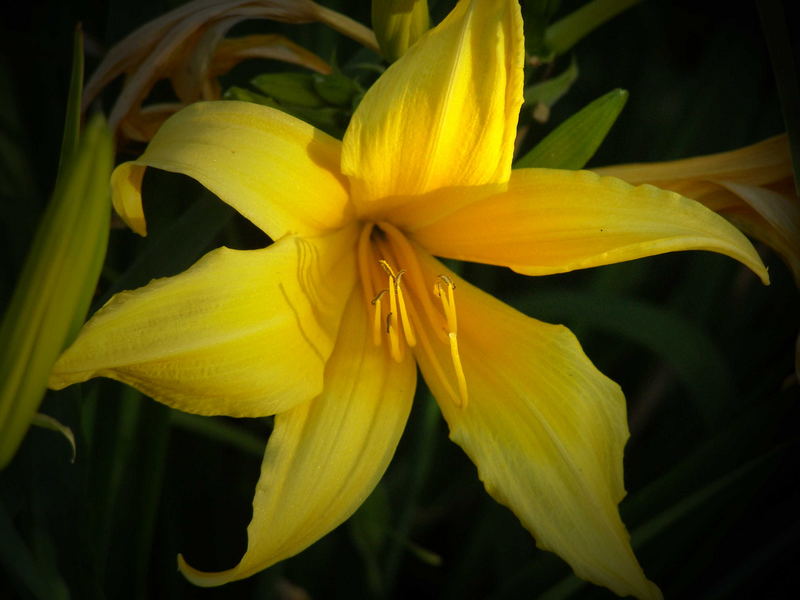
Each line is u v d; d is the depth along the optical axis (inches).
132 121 11.1
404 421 9.2
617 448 9.2
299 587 11.6
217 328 8.1
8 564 8.7
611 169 10.5
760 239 10.8
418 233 9.9
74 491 9.2
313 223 9.1
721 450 10.6
